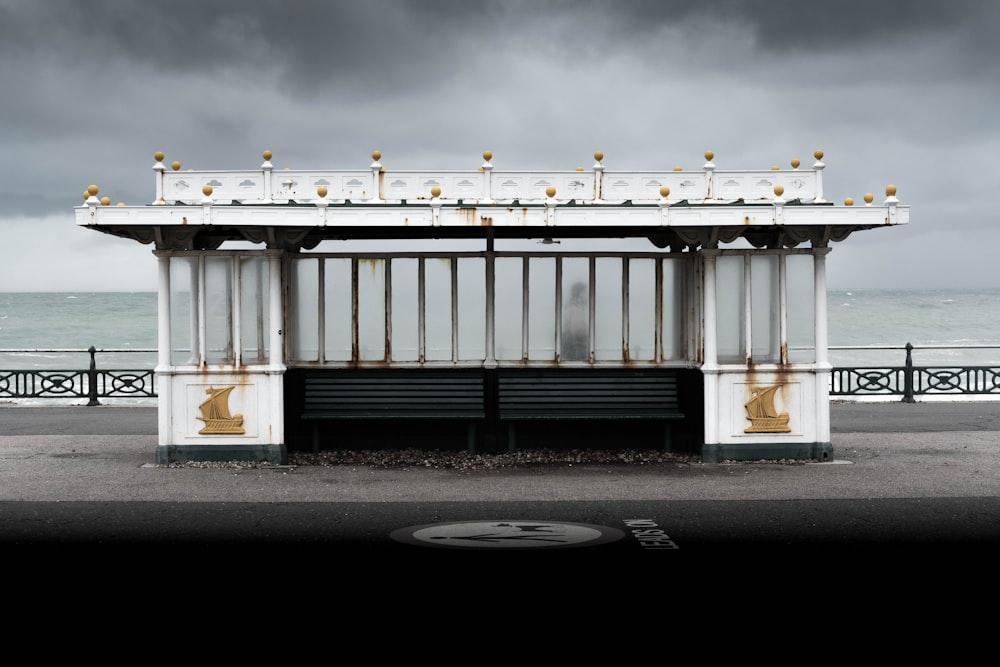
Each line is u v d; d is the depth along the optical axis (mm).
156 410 19828
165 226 12008
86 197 11695
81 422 17484
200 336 12258
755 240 13078
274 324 12172
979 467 11992
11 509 9594
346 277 12883
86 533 8531
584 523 8914
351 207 11617
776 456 12383
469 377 12914
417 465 12164
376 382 12922
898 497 10117
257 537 8367
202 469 11914
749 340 12328
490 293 12875
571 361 12930
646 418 12781
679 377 13008
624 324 12953
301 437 12953
